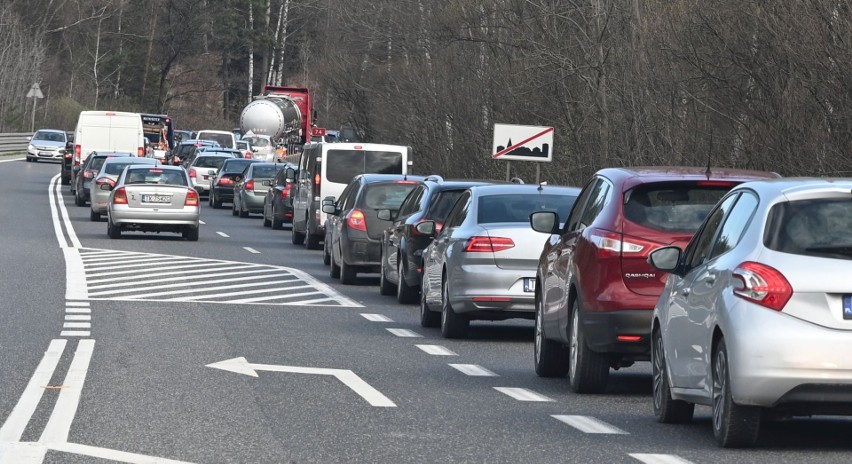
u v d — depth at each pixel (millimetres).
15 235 59125
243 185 81375
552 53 65312
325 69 111562
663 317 18781
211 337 28219
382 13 100438
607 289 20828
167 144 142750
